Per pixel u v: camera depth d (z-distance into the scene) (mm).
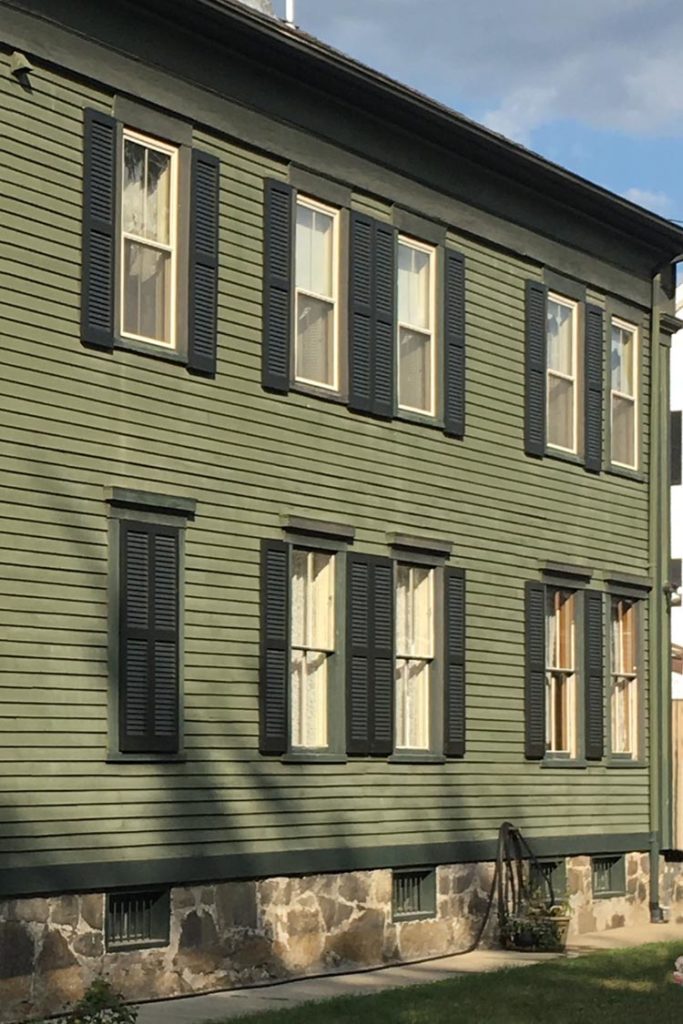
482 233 24141
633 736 27141
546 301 25344
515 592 24406
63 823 17688
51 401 17875
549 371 25625
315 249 21562
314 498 21047
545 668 24969
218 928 19406
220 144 20094
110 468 18453
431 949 22500
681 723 27953
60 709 17766
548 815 24859
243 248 20297
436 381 23172
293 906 20406
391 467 22281
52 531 17797
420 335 23125
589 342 26250
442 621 22969
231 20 19594
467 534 23547
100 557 18297
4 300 17438
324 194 21500
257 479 20266
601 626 26172
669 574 27938
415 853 22281
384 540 22109
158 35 19188
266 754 20141
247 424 20156
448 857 22844
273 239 20641
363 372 21828
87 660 18062
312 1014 17109
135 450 18734
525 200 24938
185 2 19062
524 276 25031
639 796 27031
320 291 21625
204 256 19656
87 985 17766
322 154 21469
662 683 27578
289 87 20891
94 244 18359
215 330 19766
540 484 25031
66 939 17625
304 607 21078
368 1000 18109
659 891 27266
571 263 25984
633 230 27078
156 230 19359
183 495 19281
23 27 17766
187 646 19203
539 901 23859
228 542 19812
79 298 18234
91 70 18469
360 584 21609
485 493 23922
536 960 22406
